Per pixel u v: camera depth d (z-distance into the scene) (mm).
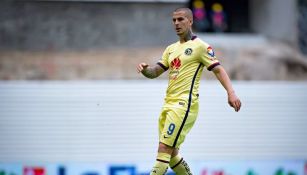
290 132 53844
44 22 55656
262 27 67062
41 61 54281
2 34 55125
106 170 49156
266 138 53469
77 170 49031
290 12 65250
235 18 69250
